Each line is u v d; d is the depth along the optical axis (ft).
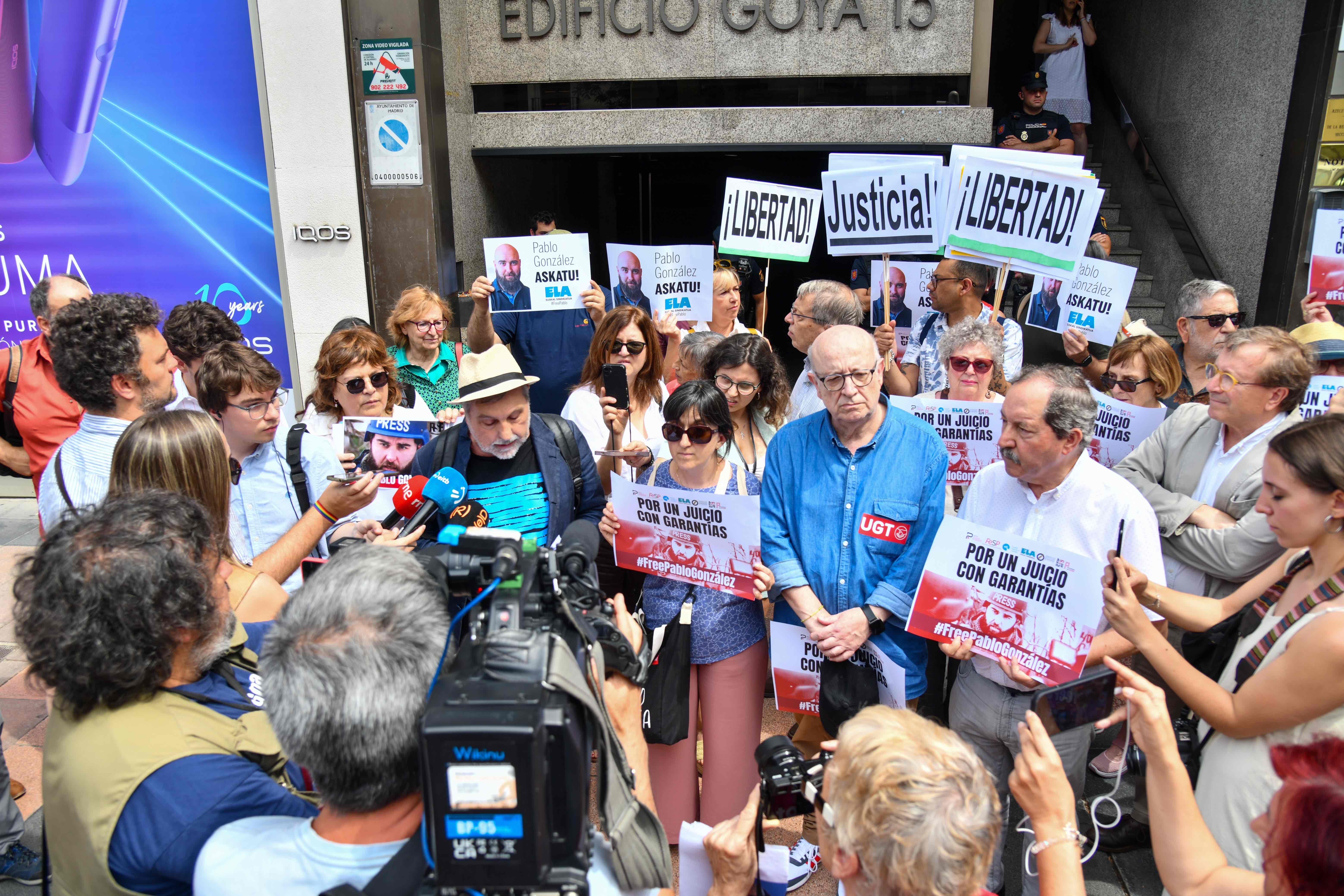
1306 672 6.15
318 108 21.74
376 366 12.65
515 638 4.15
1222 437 10.46
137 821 4.85
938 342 15.88
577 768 3.92
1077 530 8.68
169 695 5.32
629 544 9.93
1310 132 21.83
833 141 23.20
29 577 5.07
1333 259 15.39
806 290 14.85
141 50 21.48
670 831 10.09
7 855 10.27
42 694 5.19
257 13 21.27
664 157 31.63
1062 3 28.86
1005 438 8.57
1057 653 7.87
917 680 9.67
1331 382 11.84
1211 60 26.11
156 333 9.86
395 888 4.28
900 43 22.48
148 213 22.57
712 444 9.86
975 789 4.49
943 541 8.39
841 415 9.18
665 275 17.34
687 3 22.77
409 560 4.82
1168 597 8.30
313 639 4.31
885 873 4.40
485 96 24.53
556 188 31.45
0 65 21.52
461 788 3.76
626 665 5.38
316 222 22.43
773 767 5.41
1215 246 26.09
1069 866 5.20
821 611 9.41
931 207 14.90
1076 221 13.47
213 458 7.16
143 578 4.97
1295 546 6.70
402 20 21.08
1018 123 26.58
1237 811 6.68
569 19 23.31
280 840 4.54
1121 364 13.65
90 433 9.55
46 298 12.66
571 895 3.88
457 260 23.79
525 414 9.74
